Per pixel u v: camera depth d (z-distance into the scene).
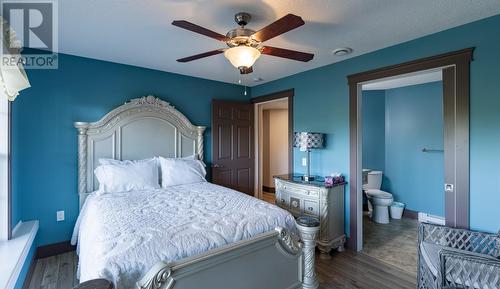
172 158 3.53
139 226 1.72
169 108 3.61
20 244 2.16
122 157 3.23
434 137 4.04
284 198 3.37
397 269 2.59
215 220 1.88
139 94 3.43
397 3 1.84
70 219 2.96
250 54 1.87
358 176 2.98
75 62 2.97
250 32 1.82
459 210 2.17
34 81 2.73
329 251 2.86
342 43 2.58
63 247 2.91
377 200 4.01
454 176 2.20
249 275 1.75
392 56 2.64
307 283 2.05
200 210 2.12
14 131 2.44
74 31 2.30
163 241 1.52
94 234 1.66
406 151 4.37
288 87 3.89
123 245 1.44
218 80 4.16
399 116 4.46
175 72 3.70
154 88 3.56
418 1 1.82
